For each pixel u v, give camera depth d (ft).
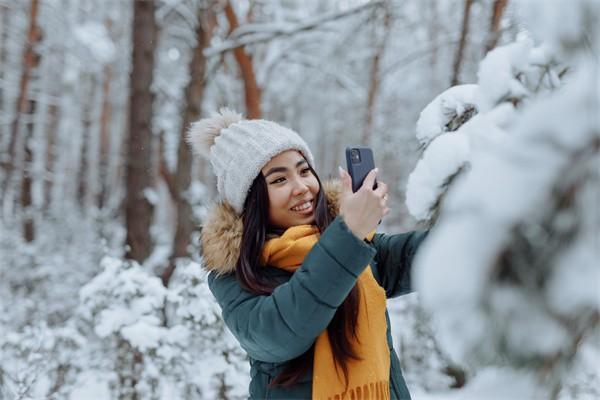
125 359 8.19
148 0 15.28
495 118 2.03
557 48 1.46
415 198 2.74
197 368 8.15
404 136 28.96
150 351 8.06
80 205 36.45
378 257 4.27
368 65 27.76
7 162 30.37
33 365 7.66
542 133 1.22
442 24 26.21
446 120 3.20
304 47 25.61
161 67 31.07
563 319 1.19
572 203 1.16
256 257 3.78
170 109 28.40
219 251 3.85
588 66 1.34
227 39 20.31
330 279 3.04
